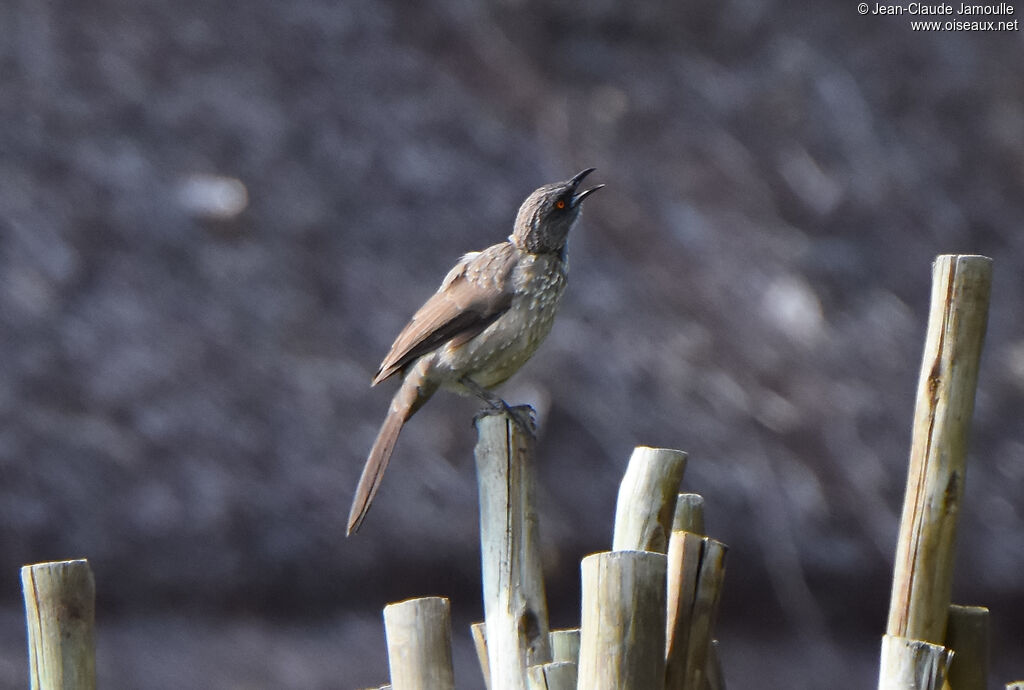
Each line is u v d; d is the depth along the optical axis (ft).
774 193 58.49
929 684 15.03
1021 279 57.88
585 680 14.49
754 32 64.85
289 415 44.86
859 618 44.57
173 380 45.06
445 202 53.01
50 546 40.93
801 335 52.03
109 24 55.67
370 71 56.85
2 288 46.34
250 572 41.55
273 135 53.42
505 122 57.21
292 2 58.34
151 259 48.52
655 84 61.57
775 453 47.21
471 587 42.24
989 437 50.11
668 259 53.57
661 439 46.44
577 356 48.16
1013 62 65.92
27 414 43.11
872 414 49.62
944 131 62.80
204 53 55.67
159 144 52.31
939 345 16.58
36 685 16.56
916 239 58.13
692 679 16.08
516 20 62.08
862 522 45.73
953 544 16.63
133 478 42.45
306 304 48.57
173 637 40.34
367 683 39.47
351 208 51.98
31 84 52.80
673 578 16.12
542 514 42.86
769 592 44.29
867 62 64.59
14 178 49.55
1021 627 45.55
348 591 41.96
